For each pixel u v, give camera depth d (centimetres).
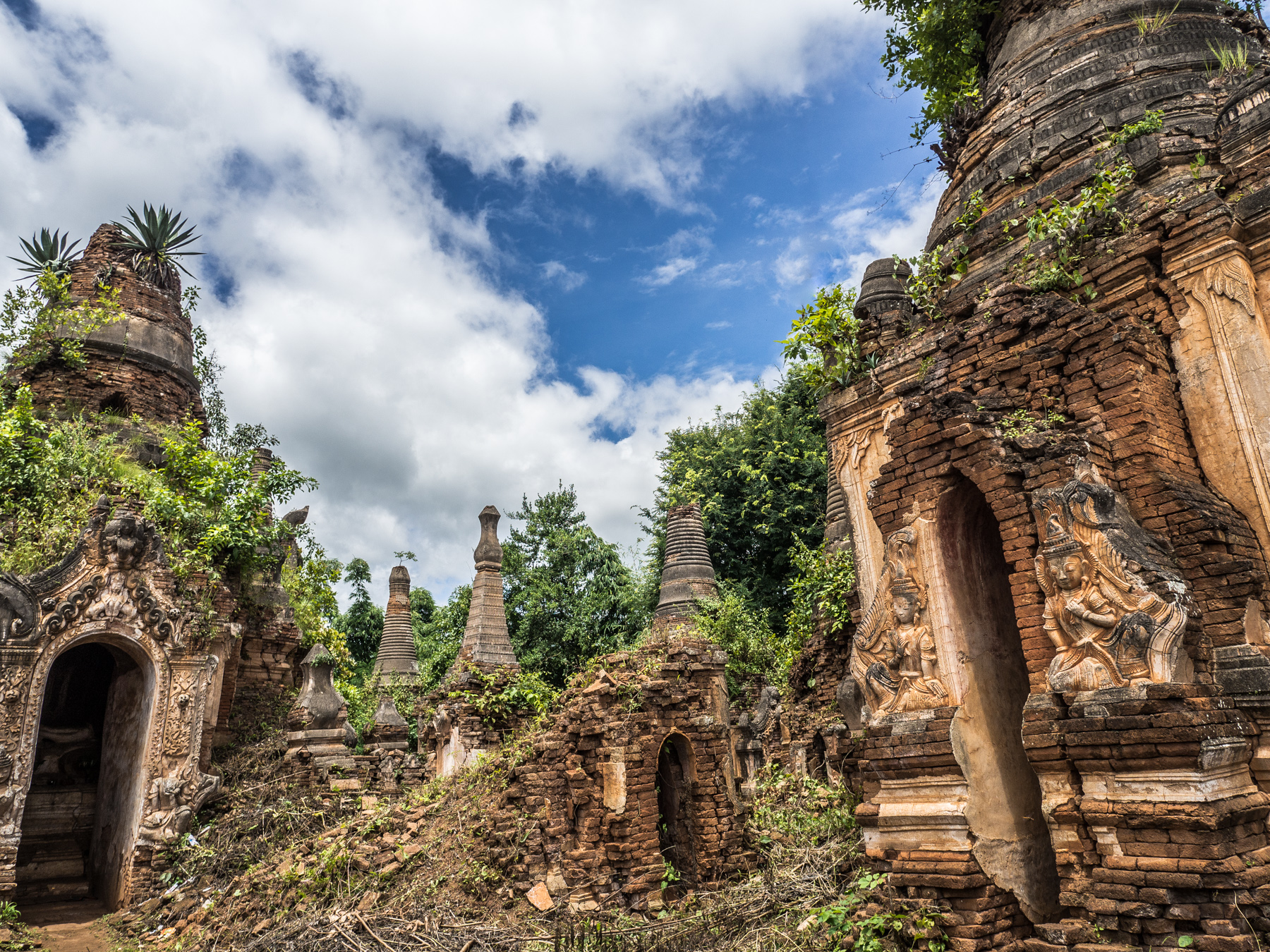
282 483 2008
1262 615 644
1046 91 1115
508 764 1295
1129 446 707
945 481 779
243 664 2081
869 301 1216
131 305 2309
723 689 1321
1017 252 990
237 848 1517
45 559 1595
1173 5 1128
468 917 1064
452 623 3806
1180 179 834
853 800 1107
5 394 1938
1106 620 623
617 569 3531
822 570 1767
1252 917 542
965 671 742
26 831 1723
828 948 730
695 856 1196
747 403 3691
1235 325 739
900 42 1431
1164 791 579
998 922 680
